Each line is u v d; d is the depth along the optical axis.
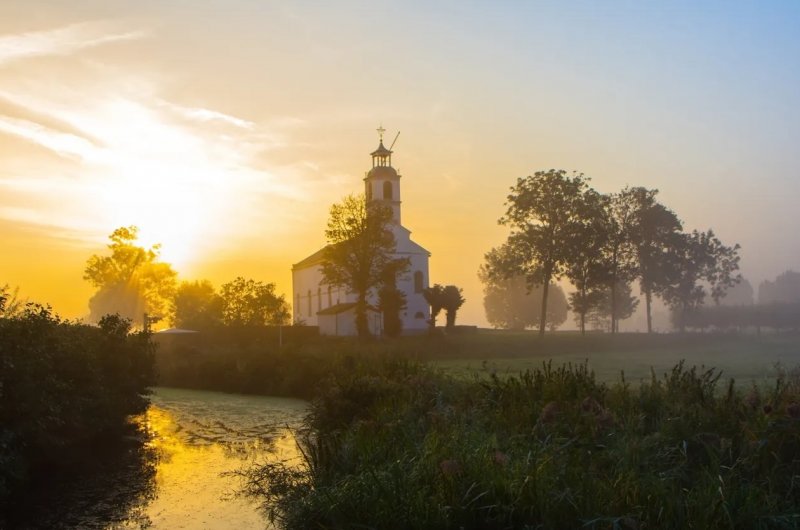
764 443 9.13
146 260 114.00
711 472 8.80
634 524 7.29
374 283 71.12
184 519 10.91
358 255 69.75
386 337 70.56
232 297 71.06
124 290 111.00
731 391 11.59
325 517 9.59
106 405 17.42
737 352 57.50
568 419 11.10
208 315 71.75
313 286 96.81
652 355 56.53
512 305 147.88
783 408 10.30
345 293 83.06
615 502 7.84
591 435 10.38
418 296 86.25
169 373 37.53
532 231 84.69
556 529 7.70
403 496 8.84
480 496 8.20
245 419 22.11
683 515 7.42
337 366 27.41
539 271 84.69
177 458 15.82
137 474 14.17
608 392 13.74
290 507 10.91
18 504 11.93
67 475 14.16
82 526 10.63
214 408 25.22
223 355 37.78
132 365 20.52
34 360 13.36
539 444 10.04
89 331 20.17
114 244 112.44
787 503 7.85
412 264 86.44
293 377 29.81
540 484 8.29
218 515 11.07
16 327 13.84
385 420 13.66
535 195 84.88
